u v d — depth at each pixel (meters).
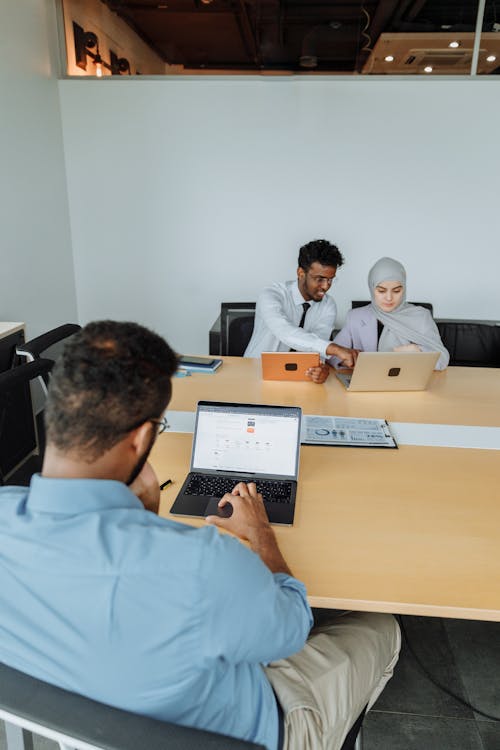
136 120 3.82
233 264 4.07
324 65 3.64
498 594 1.14
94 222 4.05
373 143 3.75
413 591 1.14
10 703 0.74
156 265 4.12
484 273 3.96
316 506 1.45
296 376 2.34
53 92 3.72
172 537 0.73
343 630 1.24
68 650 0.74
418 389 2.26
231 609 0.72
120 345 0.75
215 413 1.60
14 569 0.74
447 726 1.59
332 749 1.07
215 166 3.87
